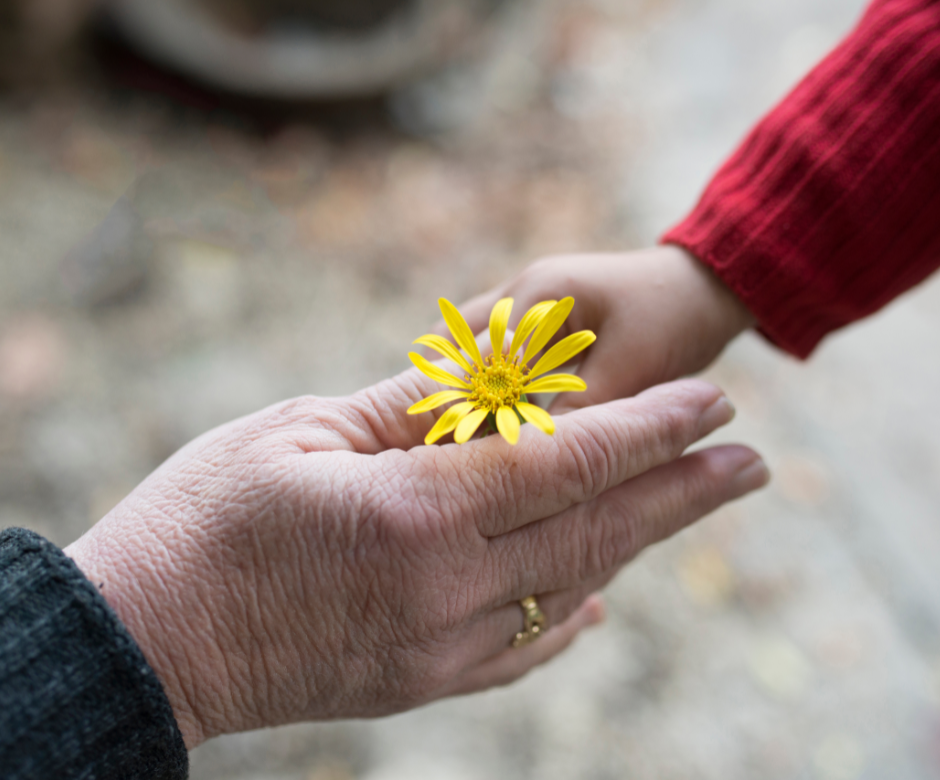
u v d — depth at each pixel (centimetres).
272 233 336
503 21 441
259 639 104
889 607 247
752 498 265
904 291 139
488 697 223
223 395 285
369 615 105
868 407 290
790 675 233
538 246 338
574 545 117
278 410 112
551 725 219
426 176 366
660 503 122
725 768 216
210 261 321
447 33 392
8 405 271
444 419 104
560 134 385
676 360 137
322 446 109
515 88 409
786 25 419
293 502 99
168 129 363
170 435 274
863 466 276
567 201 355
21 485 256
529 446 106
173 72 369
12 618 86
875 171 127
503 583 114
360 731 217
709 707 226
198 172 351
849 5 419
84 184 336
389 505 100
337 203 351
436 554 104
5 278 301
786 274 131
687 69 413
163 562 99
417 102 395
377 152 375
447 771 210
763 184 133
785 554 254
